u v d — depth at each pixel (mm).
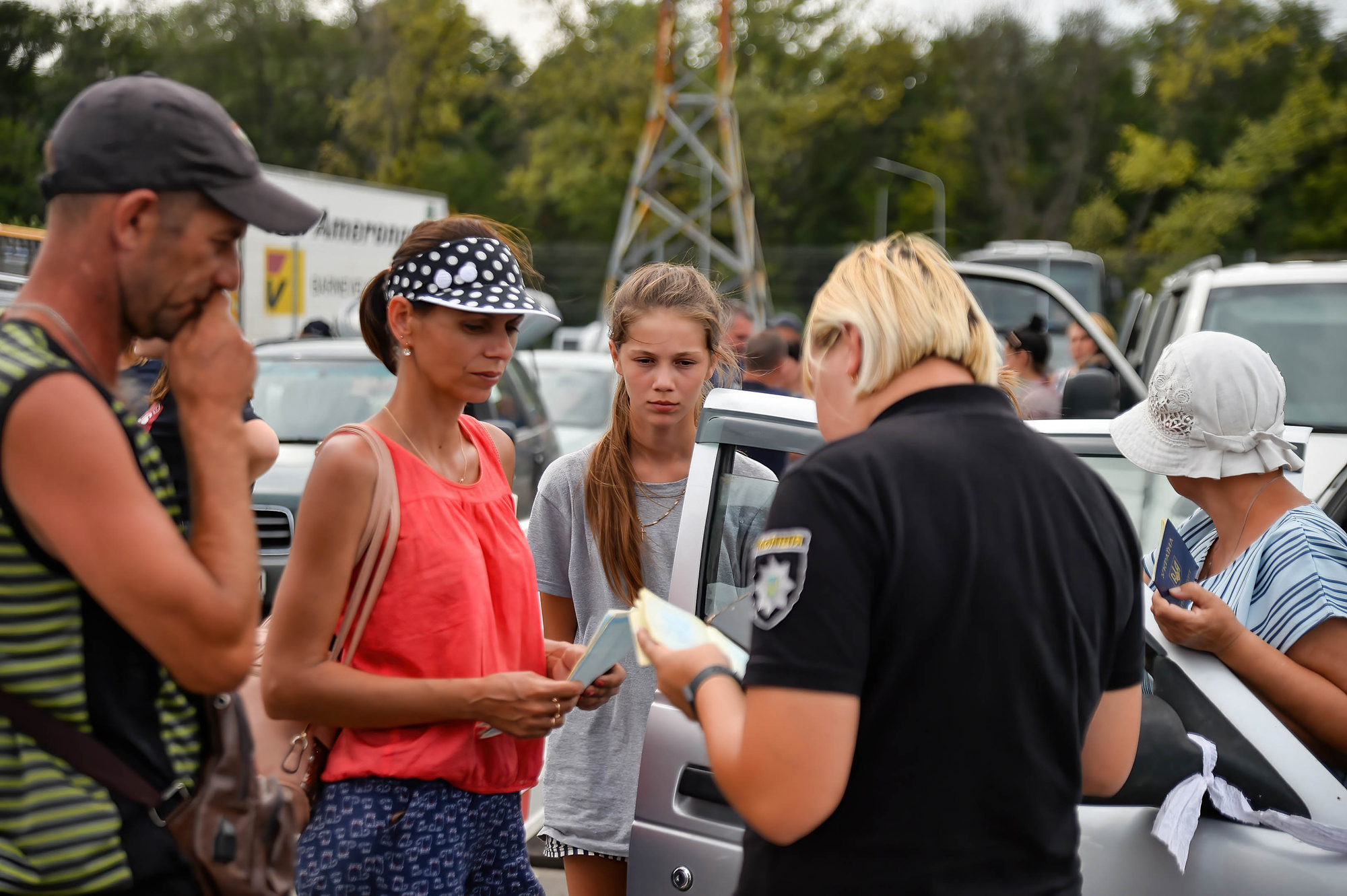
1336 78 46750
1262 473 2326
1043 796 1439
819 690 1338
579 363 11633
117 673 1365
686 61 51500
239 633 1370
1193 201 46125
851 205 57031
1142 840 2035
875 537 1367
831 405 1580
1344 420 5590
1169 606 2211
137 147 1313
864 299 1516
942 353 1510
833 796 1356
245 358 1431
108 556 1279
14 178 15898
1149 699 2168
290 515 5730
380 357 2174
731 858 2146
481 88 50188
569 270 38375
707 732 1487
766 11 54625
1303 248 45844
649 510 2564
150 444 1396
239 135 1398
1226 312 6383
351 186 14969
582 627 2594
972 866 1413
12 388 1253
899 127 56531
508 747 2064
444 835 1964
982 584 1381
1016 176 53781
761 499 2385
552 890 3693
